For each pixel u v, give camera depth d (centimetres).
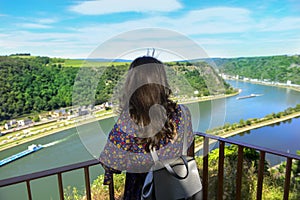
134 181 101
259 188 168
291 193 226
